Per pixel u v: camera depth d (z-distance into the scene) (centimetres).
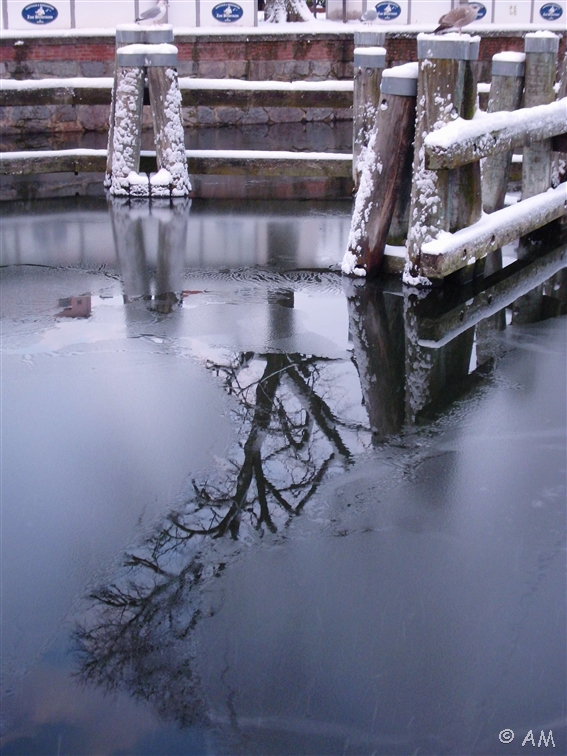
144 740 264
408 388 494
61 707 276
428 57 584
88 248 782
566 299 649
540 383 504
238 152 1002
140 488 389
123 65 953
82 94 1017
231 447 425
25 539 355
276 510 376
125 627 309
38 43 1476
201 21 1586
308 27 1616
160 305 625
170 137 976
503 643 302
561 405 477
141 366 515
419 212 627
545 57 755
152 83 962
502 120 636
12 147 1329
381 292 657
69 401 469
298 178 1127
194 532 360
